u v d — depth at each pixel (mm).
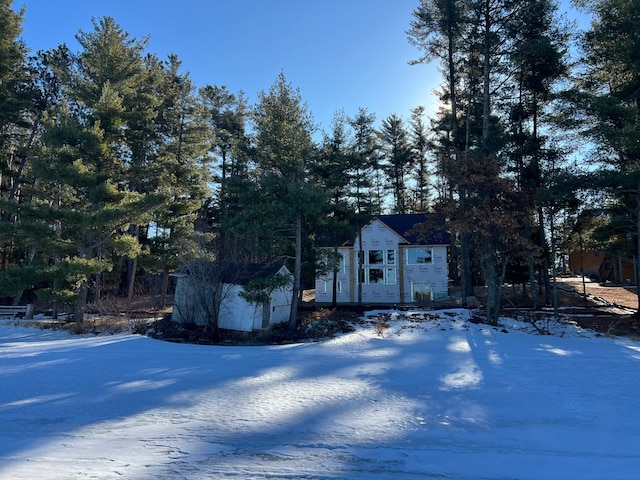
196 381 8711
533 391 7914
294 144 19719
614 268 39375
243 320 18391
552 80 22219
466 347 13508
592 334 16609
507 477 4309
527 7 20750
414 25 24859
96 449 4988
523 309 22281
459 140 26750
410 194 49625
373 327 18203
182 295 19688
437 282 31172
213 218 42844
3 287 18062
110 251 27172
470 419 6277
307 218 20375
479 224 17328
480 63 24469
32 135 29859
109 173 21469
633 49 16906
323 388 8164
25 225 18312
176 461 4637
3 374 9219
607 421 6172
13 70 27156
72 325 18812
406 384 8500
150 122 27969
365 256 32500
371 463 4652
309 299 34344
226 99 43312
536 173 21859
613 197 20234
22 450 4926
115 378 8930
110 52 23062
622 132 16594
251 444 5223
